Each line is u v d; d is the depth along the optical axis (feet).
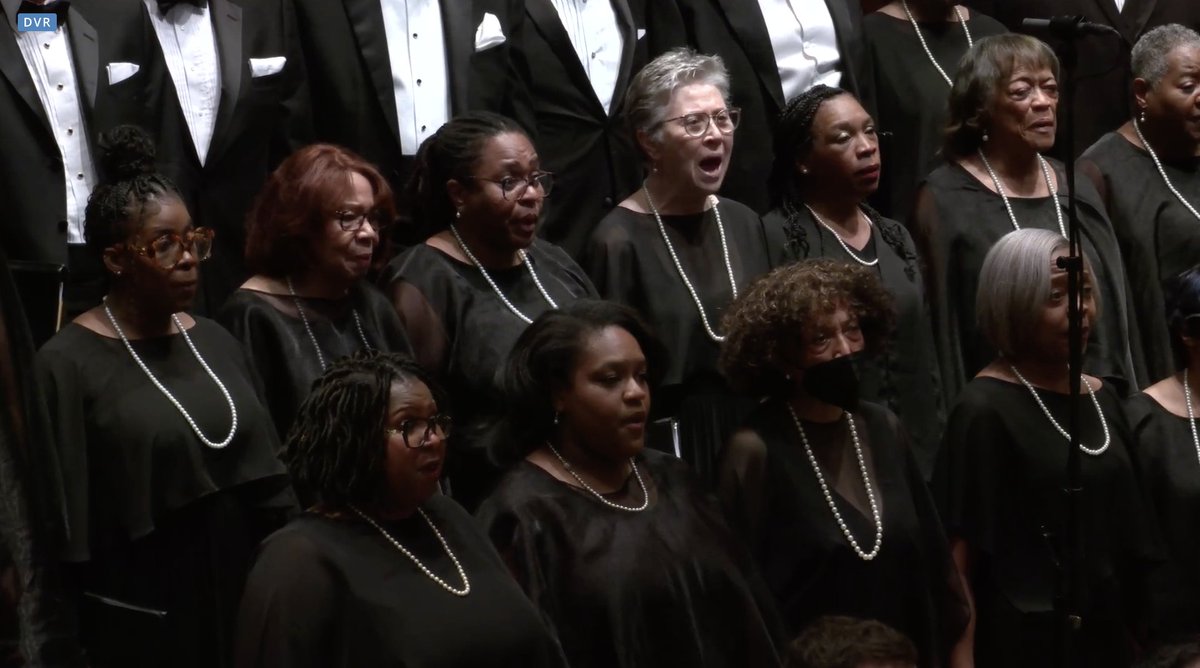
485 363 47.50
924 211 57.52
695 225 52.85
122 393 42.73
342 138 59.06
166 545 42.60
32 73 53.88
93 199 43.57
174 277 43.32
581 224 61.72
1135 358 59.06
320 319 45.91
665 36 64.90
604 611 37.99
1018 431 47.03
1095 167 62.90
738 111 53.06
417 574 34.53
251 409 44.16
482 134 48.73
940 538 44.24
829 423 43.91
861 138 53.06
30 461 13.97
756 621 39.91
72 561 41.16
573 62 61.72
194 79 56.70
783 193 54.49
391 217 47.11
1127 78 69.46
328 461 34.55
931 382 53.11
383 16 59.41
